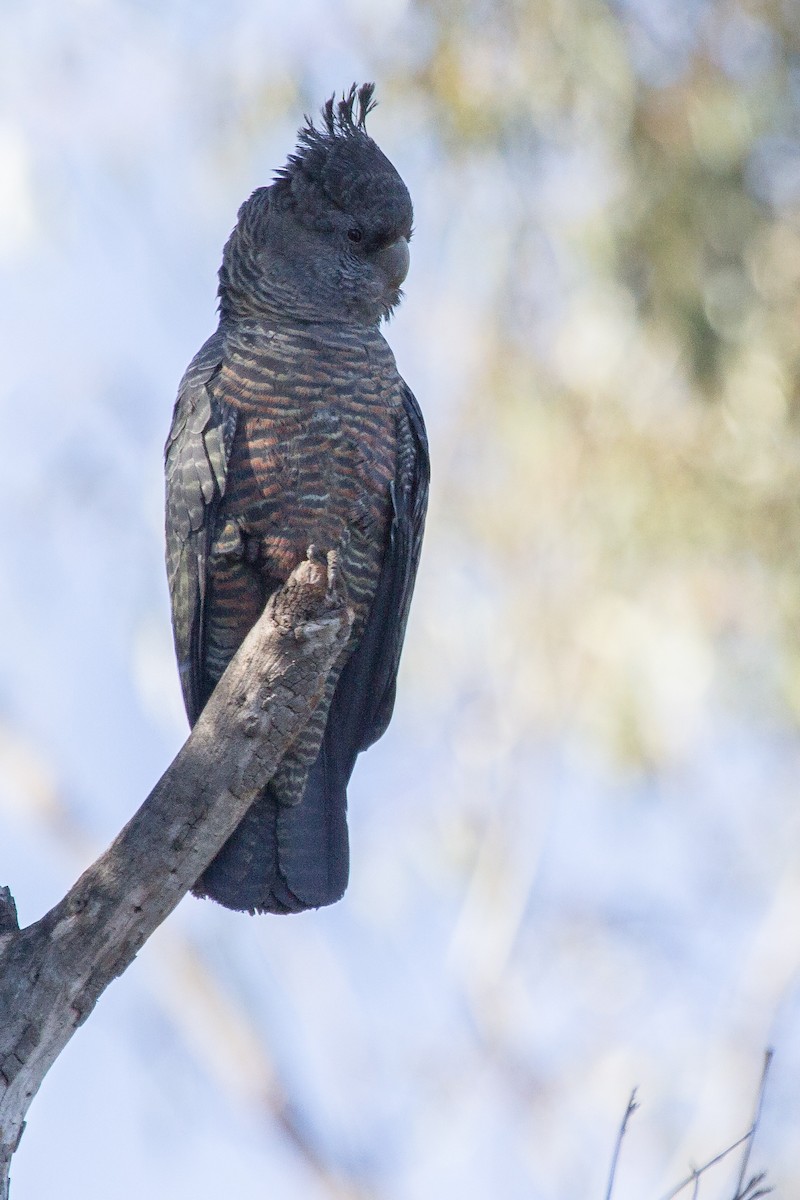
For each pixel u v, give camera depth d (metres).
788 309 13.47
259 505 8.30
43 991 6.08
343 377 8.40
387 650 8.79
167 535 8.59
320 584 6.34
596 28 13.62
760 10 13.73
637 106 13.62
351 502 8.41
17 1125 6.04
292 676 6.34
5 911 6.37
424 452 8.77
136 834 6.23
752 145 13.61
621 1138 6.39
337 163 8.95
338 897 8.28
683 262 13.47
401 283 9.12
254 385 8.33
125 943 6.18
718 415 13.51
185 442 8.40
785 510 13.47
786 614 13.63
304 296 8.66
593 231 13.66
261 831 8.12
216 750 6.32
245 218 9.06
